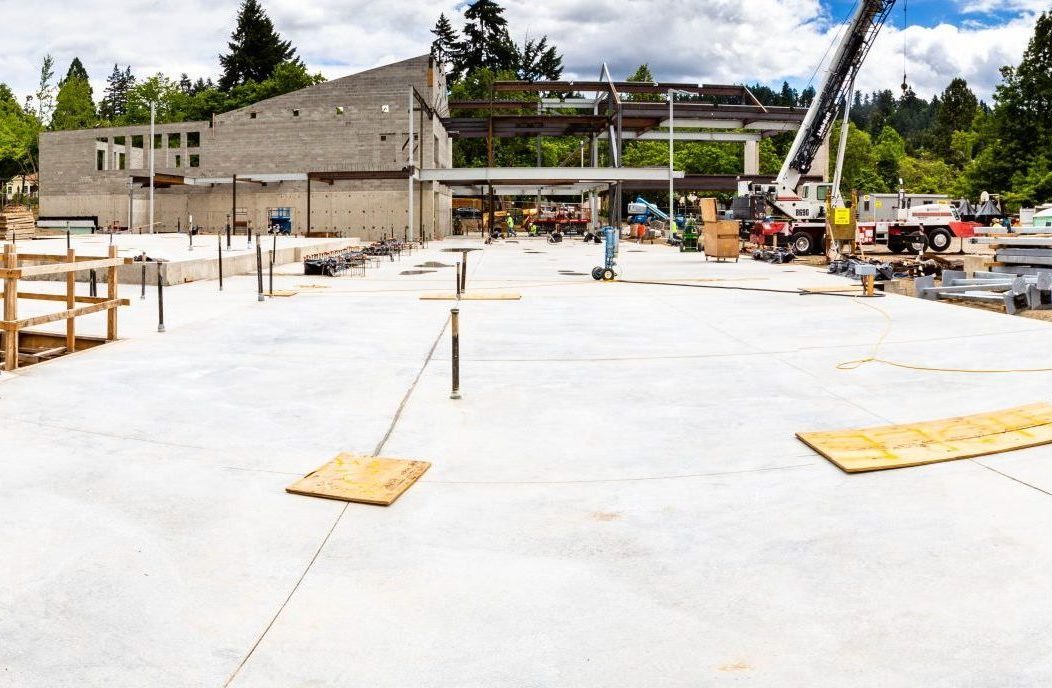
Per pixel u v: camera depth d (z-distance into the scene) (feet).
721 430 22.22
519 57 490.90
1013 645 10.96
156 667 10.61
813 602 12.34
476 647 11.15
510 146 385.09
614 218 244.63
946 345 34.91
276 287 64.34
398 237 216.74
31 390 26.14
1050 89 226.79
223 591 12.73
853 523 15.39
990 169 240.53
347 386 27.71
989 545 14.20
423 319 45.37
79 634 11.37
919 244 121.49
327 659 10.84
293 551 14.26
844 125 137.69
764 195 137.69
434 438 21.50
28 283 61.72
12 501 16.30
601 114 261.44
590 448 20.61
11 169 408.05
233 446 20.49
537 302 54.80
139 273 64.28
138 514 15.83
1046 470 17.90
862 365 31.12
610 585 13.01
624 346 36.37
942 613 11.90
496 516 16.01
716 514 16.03
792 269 90.38
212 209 232.12
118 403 24.66
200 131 228.63
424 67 214.28
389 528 15.34
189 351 34.06
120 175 249.34
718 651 10.99
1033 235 66.08
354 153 218.38
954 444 19.75
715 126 259.60
